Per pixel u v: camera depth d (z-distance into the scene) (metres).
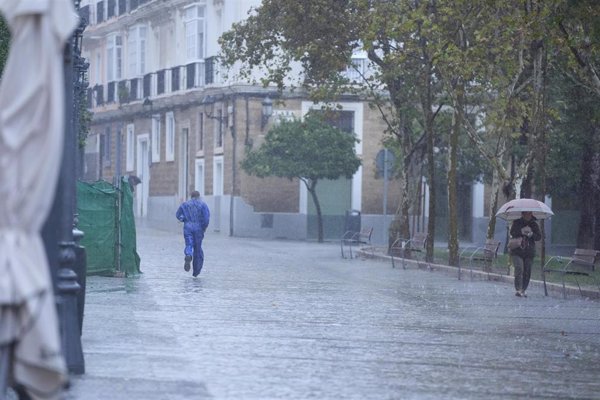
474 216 107.62
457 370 26.52
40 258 12.60
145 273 55.38
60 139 12.57
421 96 71.50
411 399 22.11
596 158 75.56
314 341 30.84
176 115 122.38
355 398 21.91
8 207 12.43
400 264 72.69
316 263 70.31
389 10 66.50
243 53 84.50
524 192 69.31
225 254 76.44
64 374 12.51
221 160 111.19
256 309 39.41
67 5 12.84
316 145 98.00
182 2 118.94
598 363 28.95
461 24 61.84
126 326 32.47
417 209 89.81
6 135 12.49
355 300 45.00
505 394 23.31
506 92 64.88
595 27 44.81
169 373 23.97
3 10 12.86
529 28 50.66
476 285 56.72
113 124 139.88
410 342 31.64
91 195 51.34
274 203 107.50
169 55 124.69
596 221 75.88
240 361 26.31
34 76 12.71
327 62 77.19
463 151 90.81
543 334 35.38
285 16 77.19
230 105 108.94
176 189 122.31
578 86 69.31
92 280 50.22
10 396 20.47
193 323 34.00
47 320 12.45
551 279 59.88
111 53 139.88
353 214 105.56
